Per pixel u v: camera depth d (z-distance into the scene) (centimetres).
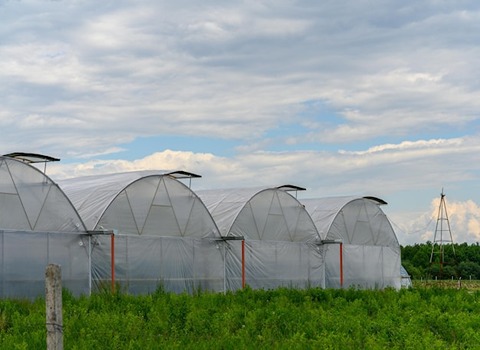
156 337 2197
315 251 5147
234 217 4669
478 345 2097
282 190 4994
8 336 2117
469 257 13812
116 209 3994
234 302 3266
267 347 1981
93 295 3250
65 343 1992
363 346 2125
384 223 5803
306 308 3041
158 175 4212
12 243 3525
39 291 3597
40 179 3684
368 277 5572
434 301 3494
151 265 4106
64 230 3741
